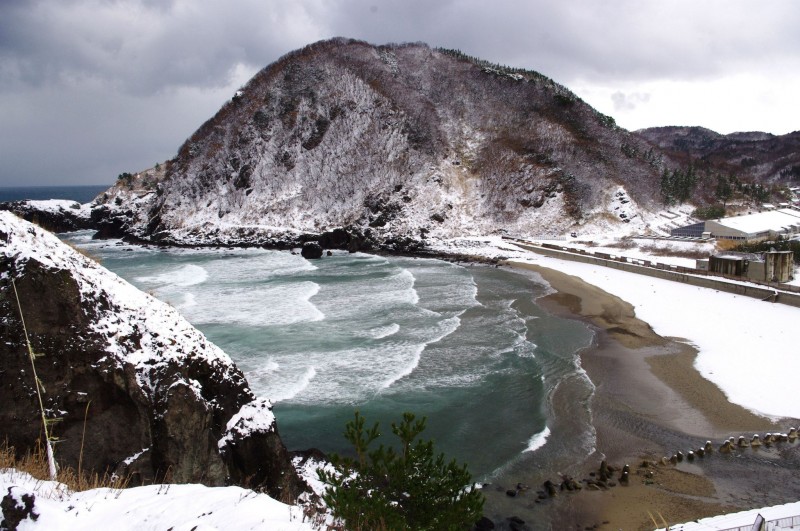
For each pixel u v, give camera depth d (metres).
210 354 13.34
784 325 31.97
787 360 25.94
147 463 10.60
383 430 20.39
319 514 8.89
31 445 9.81
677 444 18.56
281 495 11.65
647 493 15.59
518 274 54.44
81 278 11.51
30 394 10.01
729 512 14.46
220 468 11.37
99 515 6.84
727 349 28.12
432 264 63.81
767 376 24.02
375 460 9.89
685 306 37.75
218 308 39.03
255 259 67.94
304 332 32.66
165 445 10.70
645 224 79.06
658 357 27.56
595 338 31.27
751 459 17.23
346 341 30.89
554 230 80.44
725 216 81.94
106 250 78.19
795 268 46.19
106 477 10.05
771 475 16.28
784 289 38.78
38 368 10.20
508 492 15.95
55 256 11.29
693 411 21.02
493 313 37.47
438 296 43.69
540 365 26.77
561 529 14.21
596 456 18.00
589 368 26.28
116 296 12.33
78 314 10.84
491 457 18.23
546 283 48.84
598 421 20.53
